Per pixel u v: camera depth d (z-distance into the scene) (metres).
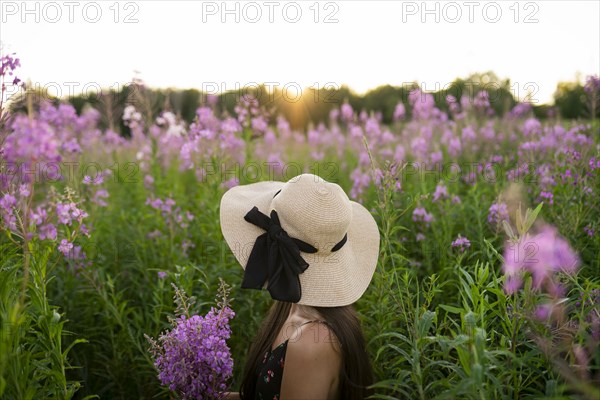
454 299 3.48
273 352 2.34
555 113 6.91
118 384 3.52
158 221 4.73
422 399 2.08
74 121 5.37
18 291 2.35
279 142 8.95
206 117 5.32
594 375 2.16
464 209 4.59
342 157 8.78
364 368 2.32
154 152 6.03
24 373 2.06
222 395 2.44
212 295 3.74
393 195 3.32
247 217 2.42
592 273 3.17
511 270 2.18
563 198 3.90
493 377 1.93
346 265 2.46
